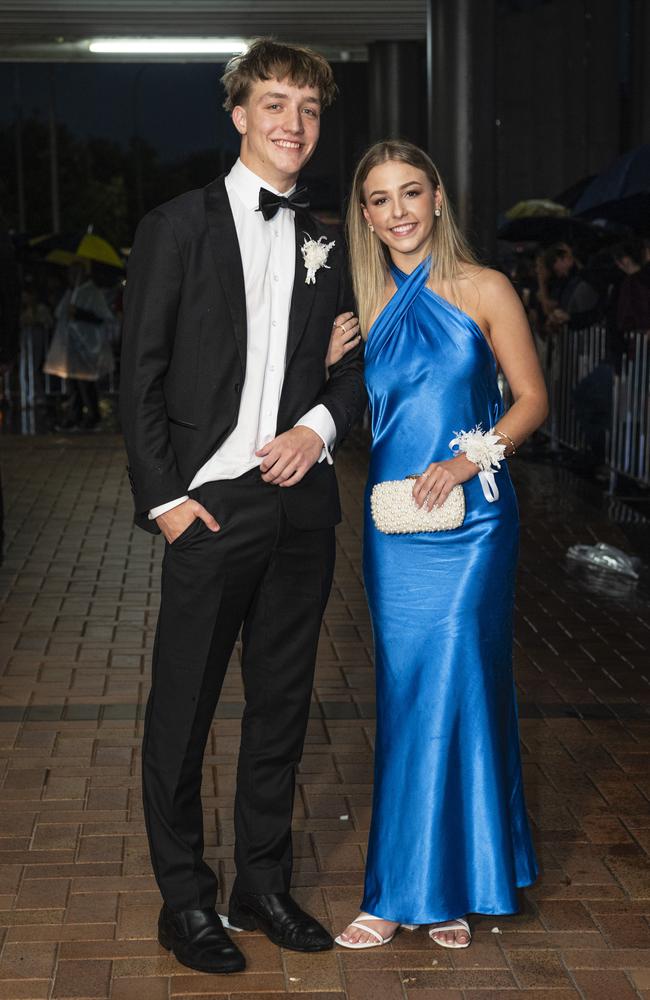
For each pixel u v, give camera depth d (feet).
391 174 9.68
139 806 12.60
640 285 28.19
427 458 9.91
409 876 9.80
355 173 9.99
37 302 55.36
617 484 31.32
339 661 17.61
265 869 10.09
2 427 44.52
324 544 9.78
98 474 33.47
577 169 79.36
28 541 25.44
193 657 9.46
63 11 46.39
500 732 10.01
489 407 10.12
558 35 78.07
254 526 9.32
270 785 9.99
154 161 95.40
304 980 9.50
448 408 9.87
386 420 10.07
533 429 9.88
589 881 11.12
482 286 9.84
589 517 27.63
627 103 78.28
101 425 45.11
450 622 9.78
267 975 9.57
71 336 44.60
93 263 57.16
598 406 30.55
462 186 39.83
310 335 9.46
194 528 9.20
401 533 9.84
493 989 9.41
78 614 20.08
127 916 10.43
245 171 9.27
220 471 9.27
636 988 9.43
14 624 19.44
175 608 9.46
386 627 9.98
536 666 17.56
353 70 84.79
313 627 9.82
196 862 9.79
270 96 8.96
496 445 9.68
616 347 29.58
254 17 48.19
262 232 9.23
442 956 9.87
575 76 78.43
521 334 9.87
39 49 54.90
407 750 9.88
